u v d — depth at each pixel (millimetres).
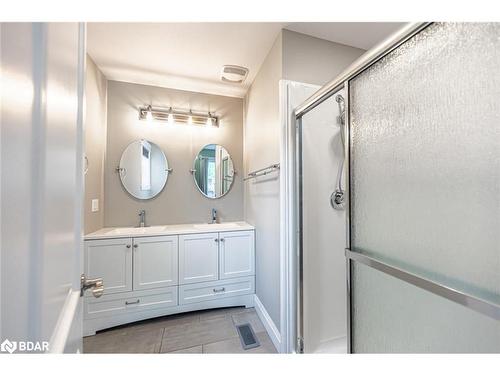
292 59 1633
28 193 343
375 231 849
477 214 536
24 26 335
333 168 1683
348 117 989
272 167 1722
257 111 2217
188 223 2602
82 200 730
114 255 1908
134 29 1644
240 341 1744
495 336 516
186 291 2113
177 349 1652
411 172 703
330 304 1654
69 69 574
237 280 2258
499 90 503
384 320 809
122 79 2367
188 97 2615
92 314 1829
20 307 318
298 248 1603
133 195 2410
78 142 691
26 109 339
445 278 603
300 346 1562
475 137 541
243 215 2791
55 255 458
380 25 1571
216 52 1915
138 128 2451
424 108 662
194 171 2629
